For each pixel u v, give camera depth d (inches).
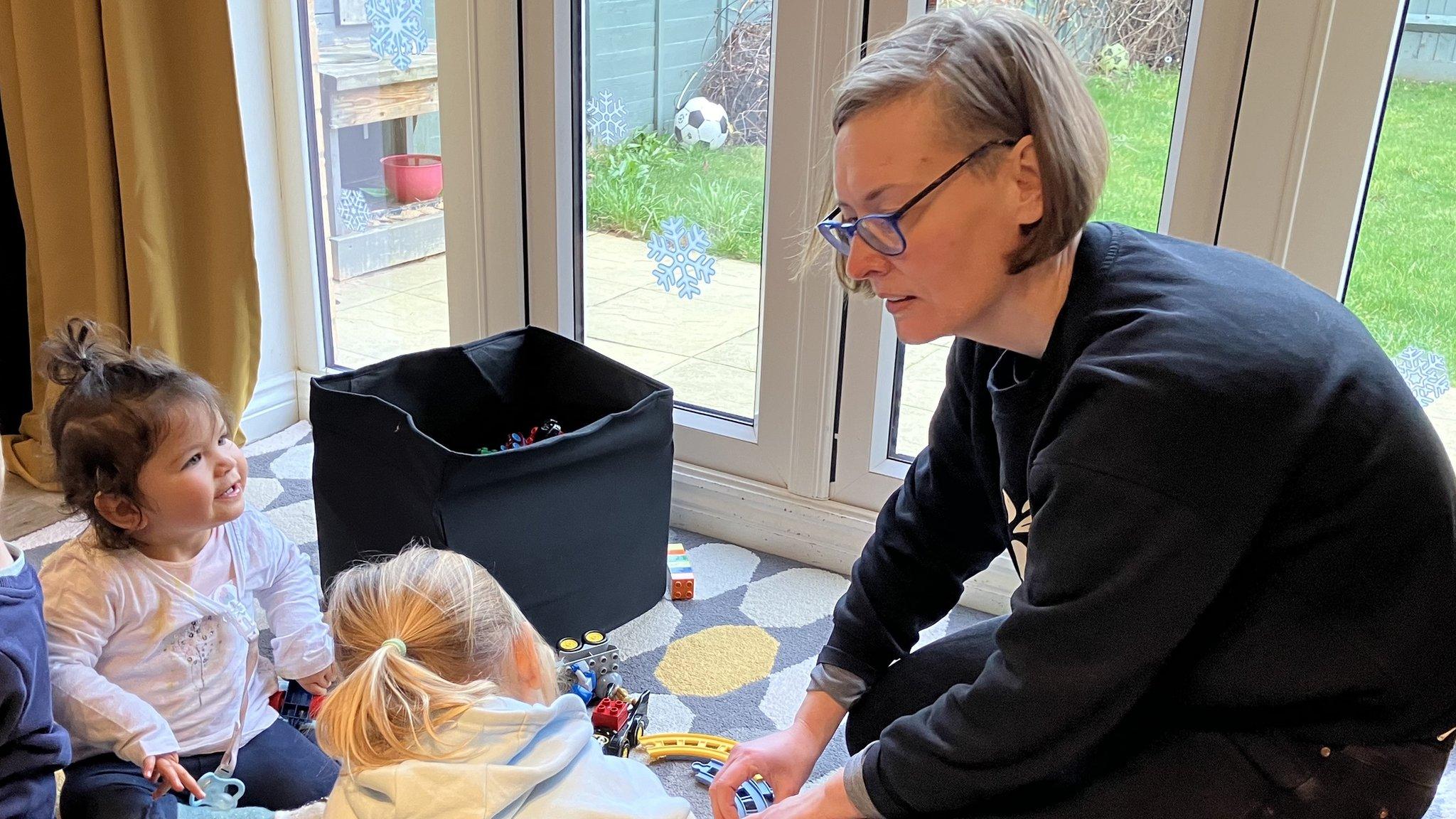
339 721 39.7
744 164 82.2
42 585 54.3
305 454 98.9
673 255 87.6
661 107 84.0
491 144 88.4
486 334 95.0
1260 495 36.2
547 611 71.7
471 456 64.4
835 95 40.9
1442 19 59.6
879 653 54.0
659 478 75.5
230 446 57.9
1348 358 38.1
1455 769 62.9
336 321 103.7
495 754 39.5
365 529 71.1
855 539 84.0
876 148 38.4
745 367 88.0
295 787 58.1
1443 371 66.6
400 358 77.4
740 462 88.3
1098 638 37.3
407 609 43.0
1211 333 37.4
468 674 43.1
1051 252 39.1
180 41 86.5
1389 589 37.5
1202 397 36.0
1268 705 39.6
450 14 86.2
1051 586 38.2
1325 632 38.1
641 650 75.3
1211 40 64.1
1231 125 65.2
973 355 48.9
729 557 87.1
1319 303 40.4
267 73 96.1
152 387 55.0
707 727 68.3
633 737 64.4
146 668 56.2
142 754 52.5
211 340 93.0
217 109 87.5
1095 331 39.8
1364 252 65.6
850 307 79.4
